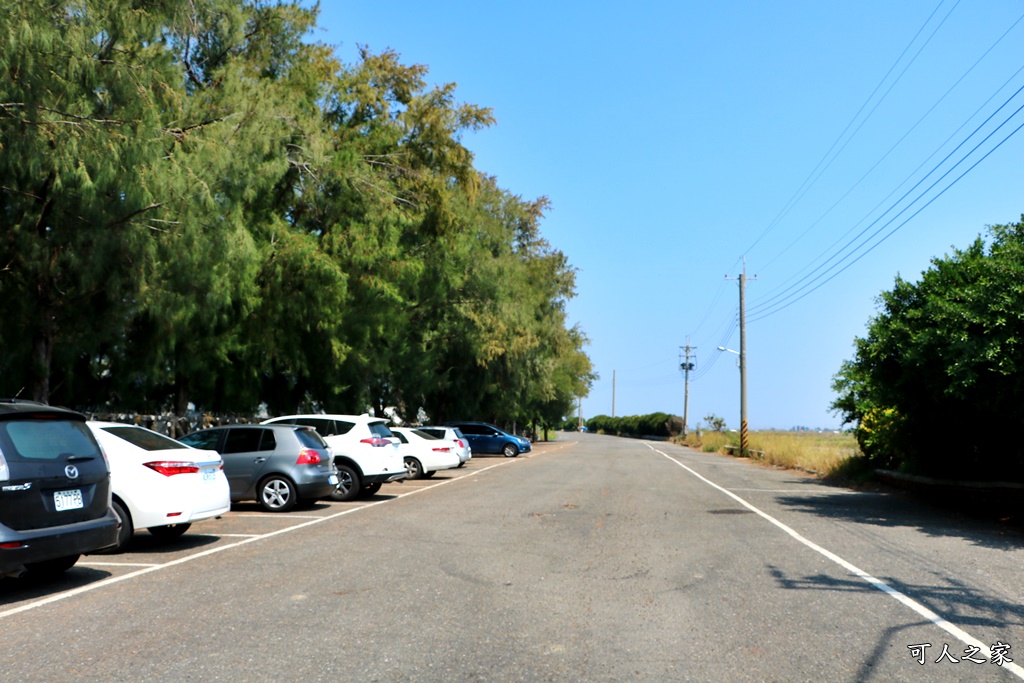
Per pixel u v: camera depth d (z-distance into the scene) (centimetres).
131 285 1417
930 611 700
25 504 712
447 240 2695
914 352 1412
